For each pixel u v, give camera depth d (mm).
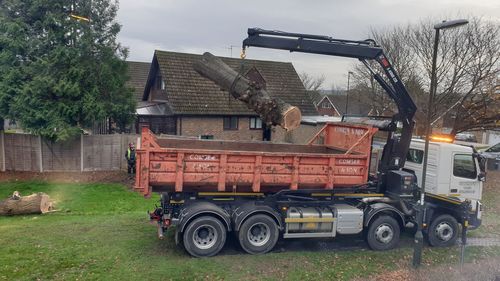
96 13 20109
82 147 19969
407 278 8438
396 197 10312
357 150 10391
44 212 13227
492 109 19984
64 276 7871
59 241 9867
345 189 10148
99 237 10289
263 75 31562
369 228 10125
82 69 18797
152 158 8789
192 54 29203
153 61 28797
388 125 10648
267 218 9492
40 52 18891
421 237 9125
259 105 10188
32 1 18828
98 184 17953
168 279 7949
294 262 9055
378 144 11188
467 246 10789
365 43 10445
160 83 29312
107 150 20500
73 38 19125
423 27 27312
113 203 15016
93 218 12352
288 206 9867
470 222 10789
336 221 9891
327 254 9711
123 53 20953
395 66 24016
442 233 10609
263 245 9492
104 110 19234
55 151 19750
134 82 36219
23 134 19609
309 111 30797
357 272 8648
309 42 10266
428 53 22797
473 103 20188
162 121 26594
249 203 9648
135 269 8328
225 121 27375
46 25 18891
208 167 9070
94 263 8555
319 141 12898
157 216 9711
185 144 11406
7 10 19016
